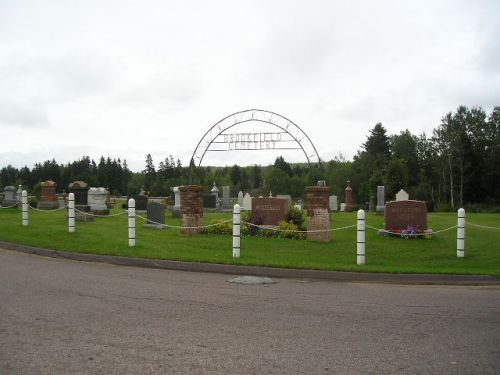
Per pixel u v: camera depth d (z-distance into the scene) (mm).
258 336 6305
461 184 62188
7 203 33312
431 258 14664
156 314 7340
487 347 6012
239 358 5461
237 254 13680
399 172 58844
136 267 12242
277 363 5324
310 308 7996
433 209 46000
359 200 78750
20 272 10656
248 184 99688
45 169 97812
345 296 9156
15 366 5090
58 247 14117
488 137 69375
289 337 6285
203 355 5539
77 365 5145
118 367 5113
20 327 6480
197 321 6984
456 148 63844
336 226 23281
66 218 23875
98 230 18859
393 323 7102
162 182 81375
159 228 20844
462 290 10125
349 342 6121
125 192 96625
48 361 5246
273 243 16781
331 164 90312
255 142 23812
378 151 88125
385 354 5684
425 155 78875
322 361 5406
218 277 11125
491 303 8695
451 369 5227
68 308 7547
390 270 11781
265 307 8000
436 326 6973
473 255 15023
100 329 6465
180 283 10109
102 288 9211
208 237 17906
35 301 7945
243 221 19938
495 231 20422
